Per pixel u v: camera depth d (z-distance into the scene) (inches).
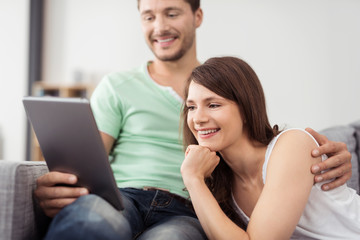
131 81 60.5
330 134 65.6
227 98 42.2
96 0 163.5
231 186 49.2
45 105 35.8
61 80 165.9
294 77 142.2
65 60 165.8
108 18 162.1
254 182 45.6
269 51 144.5
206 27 150.0
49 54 167.8
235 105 42.9
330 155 44.4
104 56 161.8
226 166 49.0
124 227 33.4
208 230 39.8
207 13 150.1
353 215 42.9
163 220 47.6
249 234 37.9
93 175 37.1
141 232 48.6
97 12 163.3
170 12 60.6
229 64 43.6
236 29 147.5
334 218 42.8
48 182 38.3
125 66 159.5
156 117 57.8
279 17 143.8
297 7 142.3
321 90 140.1
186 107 48.5
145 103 58.4
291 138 41.7
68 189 37.9
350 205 43.2
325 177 41.0
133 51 159.0
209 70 42.8
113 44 161.2
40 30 166.2
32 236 38.5
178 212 50.9
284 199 37.8
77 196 37.9
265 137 44.3
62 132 36.2
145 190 51.1
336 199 42.2
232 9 147.9
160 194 50.6
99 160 35.8
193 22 63.6
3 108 165.6
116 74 62.1
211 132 43.0
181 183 53.4
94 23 163.5
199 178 42.1
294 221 37.8
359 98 137.3
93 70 162.7
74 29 165.6
